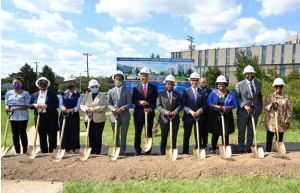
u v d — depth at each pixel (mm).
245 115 8570
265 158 7707
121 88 8352
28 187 6625
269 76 29625
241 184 6582
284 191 6188
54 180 7059
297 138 13336
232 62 75812
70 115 8461
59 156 7699
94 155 8000
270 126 8516
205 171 7230
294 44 68188
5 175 7117
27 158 7629
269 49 71438
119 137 8648
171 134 8086
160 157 7879
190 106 8430
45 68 50094
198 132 8141
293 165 7422
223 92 8406
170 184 6602
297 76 39312
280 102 8453
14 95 8328
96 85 8242
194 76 8414
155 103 8469
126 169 7219
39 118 8266
